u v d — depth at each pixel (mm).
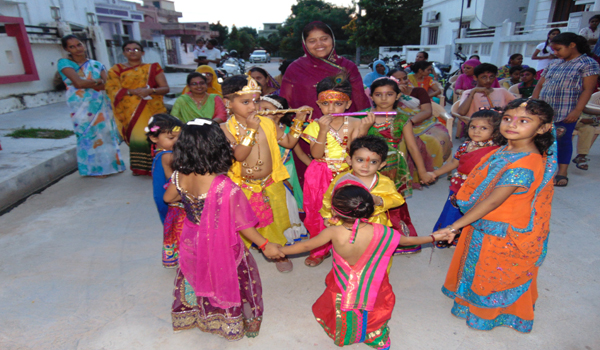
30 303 2666
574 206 4113
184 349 2260
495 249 2154
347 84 2789
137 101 5168
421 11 32219
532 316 2291
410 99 4516
